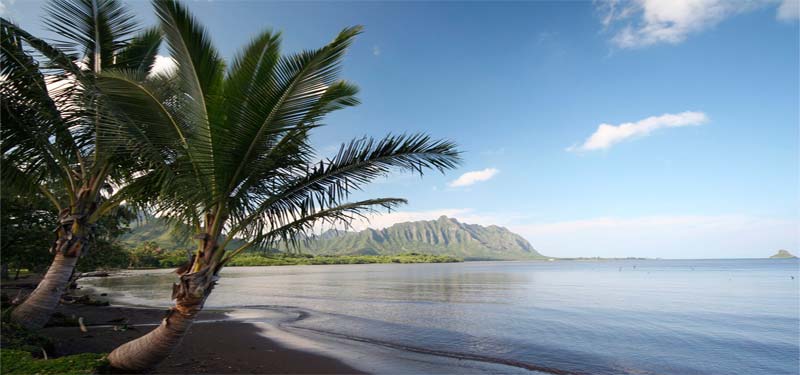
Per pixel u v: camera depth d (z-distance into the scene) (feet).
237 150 19.38
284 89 18.25
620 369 34.88
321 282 185.06
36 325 25.46
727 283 168.66
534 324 59.36
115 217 55.77
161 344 19.24
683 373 33.99
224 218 20.52
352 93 20.39
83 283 155.53
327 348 39.99
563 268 446.60
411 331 52.95
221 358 32.40
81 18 27.12
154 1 17.30
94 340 33.83
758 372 34.53
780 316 68.33
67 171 27.32
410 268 451.12
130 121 18.49
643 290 131.03
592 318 66.18
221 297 106.93
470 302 93.25
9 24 23.34
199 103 18.54
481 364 35.50
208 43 18.53
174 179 19.25
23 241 47.65
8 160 25.50
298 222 22.31
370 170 21.38
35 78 24.18
